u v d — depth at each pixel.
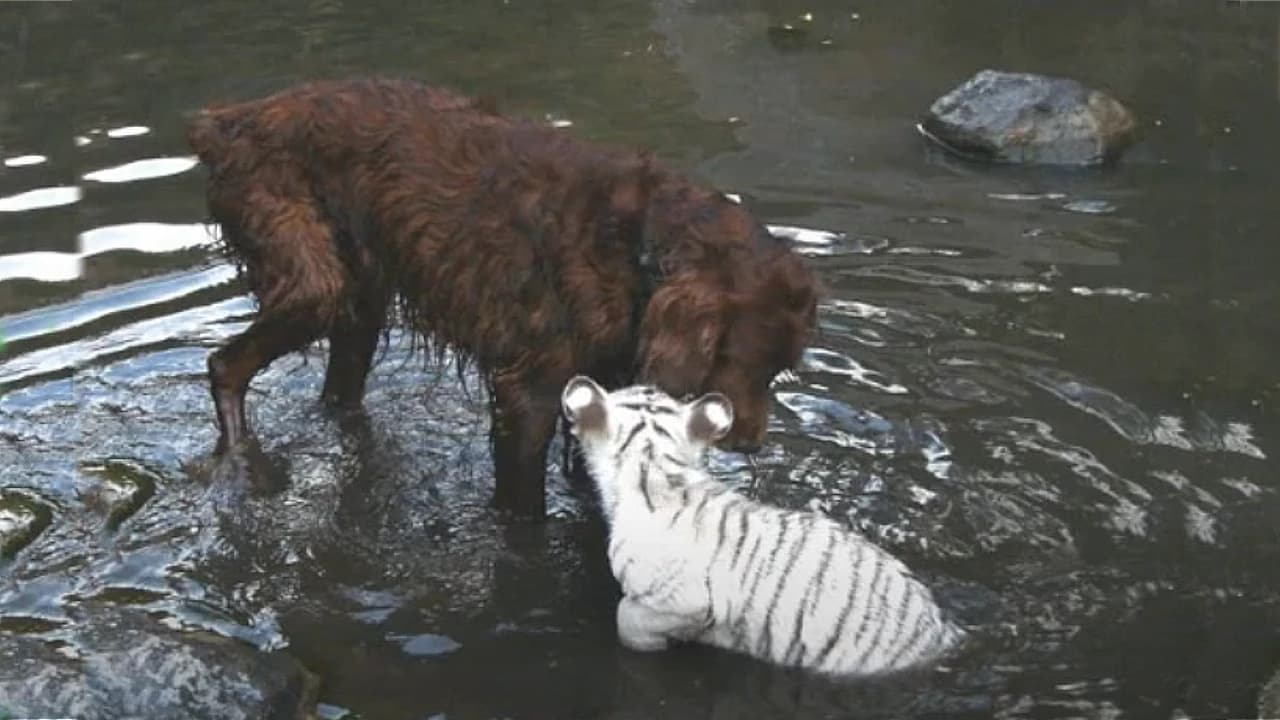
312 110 5.97
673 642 5.22
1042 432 6.39
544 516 6.04
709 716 4.89
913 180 8.84
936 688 4.95
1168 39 10.96
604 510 5.66
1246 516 5.82
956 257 7.91
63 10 11.58
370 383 7.03
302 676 5.02
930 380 6.79
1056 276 7.71
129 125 9.50
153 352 7.10
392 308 6.39
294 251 6.02
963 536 5.75
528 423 5.81
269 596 5.56
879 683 4.98
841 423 6.48
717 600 5.06
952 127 9.24
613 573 5.34
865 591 5.00
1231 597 5.36
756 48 10.95
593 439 5.27
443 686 5.07
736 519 5.11
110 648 4.90
